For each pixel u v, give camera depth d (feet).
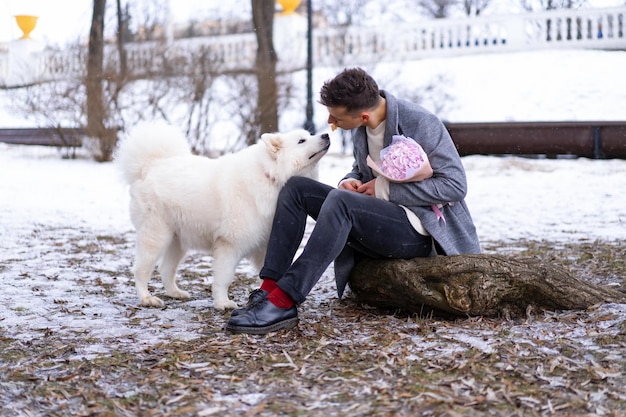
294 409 8.80
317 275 12.21
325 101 12.34
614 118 50.93
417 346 11.19
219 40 71.51
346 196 12.19
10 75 67.05
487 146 44.11
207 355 10.98
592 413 8.43
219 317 13.53
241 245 13.94
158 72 46.06
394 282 12.88
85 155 48.73
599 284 15.16
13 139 57.26
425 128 12.48
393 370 10.14
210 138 46.14
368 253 13.35
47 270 18.34
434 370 10.08
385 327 12.39
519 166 39.81
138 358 10.89
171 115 46.34
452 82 60.85
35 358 11.02
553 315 12.41
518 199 30.83
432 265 12.62
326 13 102.42
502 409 8.64
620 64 62.85
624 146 40.65
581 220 25.46
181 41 72.23
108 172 41.42
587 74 61.21
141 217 14.67
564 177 35.91
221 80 47.44
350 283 13.82
